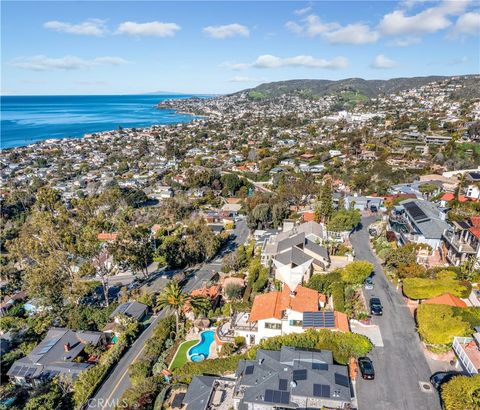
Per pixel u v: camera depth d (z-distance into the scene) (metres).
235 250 90.44
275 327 47.47
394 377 39.69
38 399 42.66
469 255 58.03
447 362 41.88
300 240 66.88
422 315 45.19
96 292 77.12
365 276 56.97
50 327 62.03
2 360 53.28
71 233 74.25
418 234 66.75
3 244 106.88
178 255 83.19
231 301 60.50
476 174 113.12
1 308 71.88
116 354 51.19
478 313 44.00
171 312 63.91
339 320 46.62
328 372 37.22
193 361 46.81
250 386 37.09
